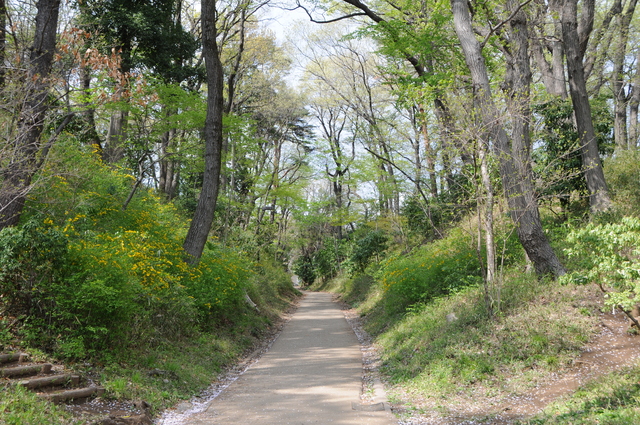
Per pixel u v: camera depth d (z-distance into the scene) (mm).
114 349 6918
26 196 7250
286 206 30594
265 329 14414
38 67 7680
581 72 11984
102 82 9789
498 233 10773
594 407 4984
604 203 11586
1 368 5312
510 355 7055
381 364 9219
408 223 20828
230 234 20875
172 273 10109
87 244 7160
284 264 44656
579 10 18734
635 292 5328
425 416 5656
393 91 16172
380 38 15320
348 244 32375
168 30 18453
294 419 5570
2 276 5984
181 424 5434
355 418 5598
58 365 5980
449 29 15086
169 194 19984
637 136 20578
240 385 7559
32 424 4238
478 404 5984
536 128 11328
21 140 6898
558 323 7566
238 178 26891
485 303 8500
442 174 10438
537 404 5664
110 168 11953
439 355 7730
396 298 13172
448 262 11891
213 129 11703
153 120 14227
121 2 16516
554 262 9383
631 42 19859
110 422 4965
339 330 14500
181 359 8141
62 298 6352
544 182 10727
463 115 8875
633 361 6211
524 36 11039
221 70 11805
